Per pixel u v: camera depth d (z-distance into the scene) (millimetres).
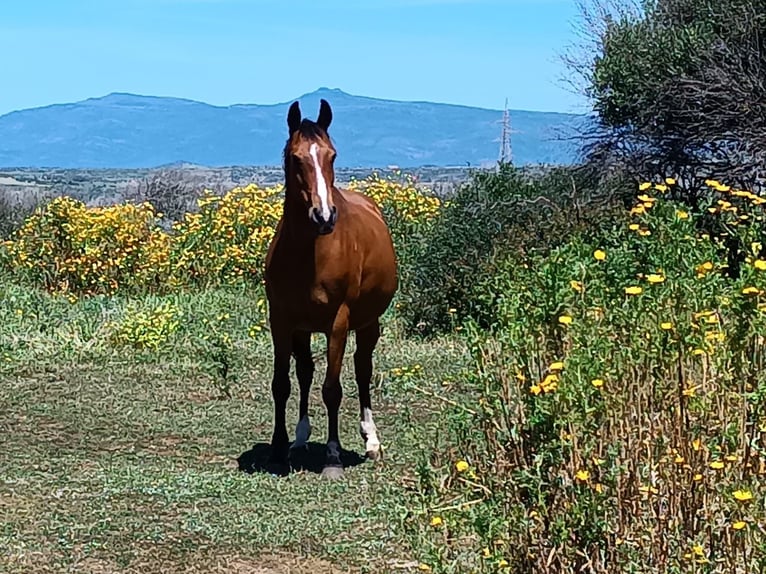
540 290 6695
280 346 9109
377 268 9297
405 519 6797
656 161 14508
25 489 8523
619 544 6102
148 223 17656
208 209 17750
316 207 8336
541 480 6289
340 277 8828
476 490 6672
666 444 6188
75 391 11422
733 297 6352
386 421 10477
